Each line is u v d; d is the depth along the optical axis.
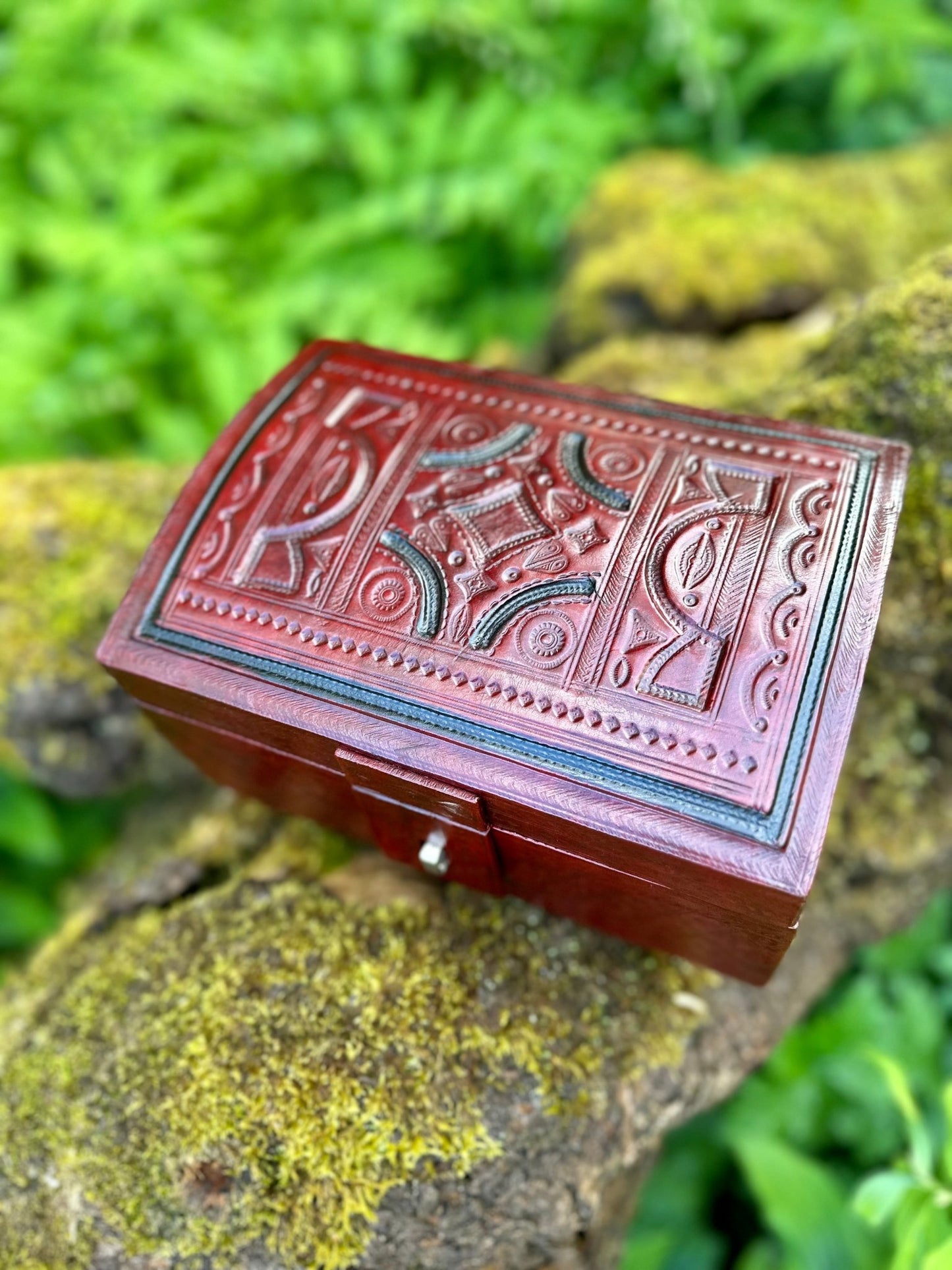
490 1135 0.29
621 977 0.32
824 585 0.25
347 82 0.64
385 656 0.27
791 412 0.36
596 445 0.29
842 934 0.39
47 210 0.63
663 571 0.26
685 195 0.59
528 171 0.62
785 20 0.64
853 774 0.39
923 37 0.63
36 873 0.49
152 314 0.61
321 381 0.32
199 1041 0.31
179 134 0.64
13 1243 0.30
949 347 0.33
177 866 0.38
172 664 0.28
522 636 0.26
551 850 0.27
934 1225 0.29
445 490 0.29
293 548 0.29
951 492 0.33
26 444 0.57
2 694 0.43
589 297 0.56
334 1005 0.31
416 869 0.34
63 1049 0.32
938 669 0.36
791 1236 0.36
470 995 0.31
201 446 0.59
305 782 0.31
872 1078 0.40
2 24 0.69
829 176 0.59
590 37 0.68
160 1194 0.29
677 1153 0.41
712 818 0.24
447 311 0.66
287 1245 0.28
